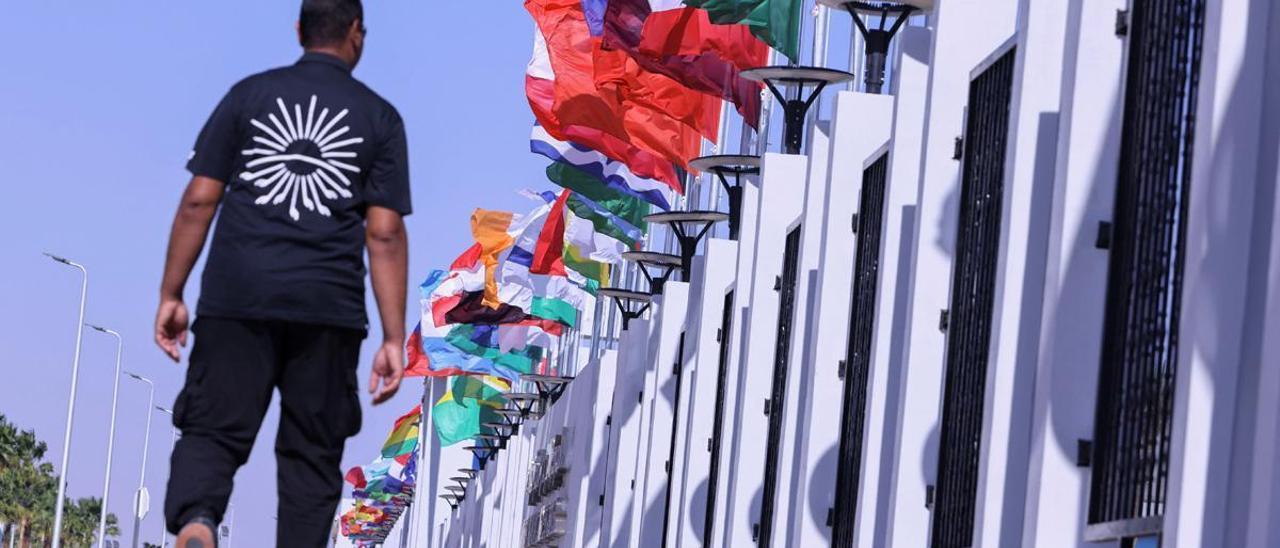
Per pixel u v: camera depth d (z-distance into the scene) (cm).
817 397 2347
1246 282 1180
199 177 732
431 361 7062
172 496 723
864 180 2314
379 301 742
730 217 3478
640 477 3869
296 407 739
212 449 731
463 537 9388
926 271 1908
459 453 9719
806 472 2344
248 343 728
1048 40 1617
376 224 740
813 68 2923
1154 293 1353
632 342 4262
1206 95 1197
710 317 3231
